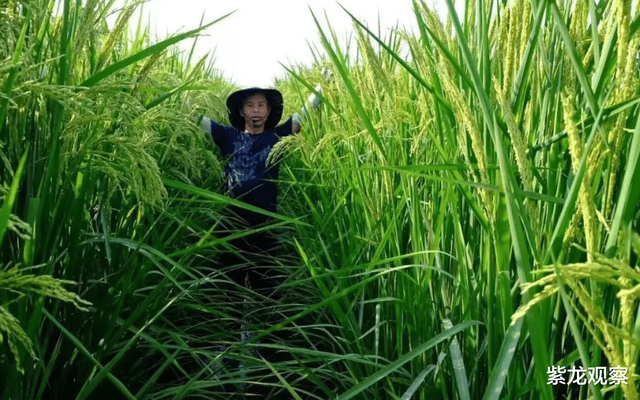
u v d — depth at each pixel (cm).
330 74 335
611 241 98
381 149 193
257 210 188
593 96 108
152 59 194
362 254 268
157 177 150
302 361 199
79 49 163
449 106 156
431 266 176
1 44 128
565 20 151
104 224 196
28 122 163
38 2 157
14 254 161
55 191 164
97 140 154
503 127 142
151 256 188
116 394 208
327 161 362
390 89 213
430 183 221
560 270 77
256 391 248
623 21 104
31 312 159
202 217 341
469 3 176
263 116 363
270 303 323
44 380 156
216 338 267
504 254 128
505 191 111
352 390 144
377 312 209
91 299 204
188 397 230
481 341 170
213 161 272
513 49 129
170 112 204
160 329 215
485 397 119
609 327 80
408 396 152
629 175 95
